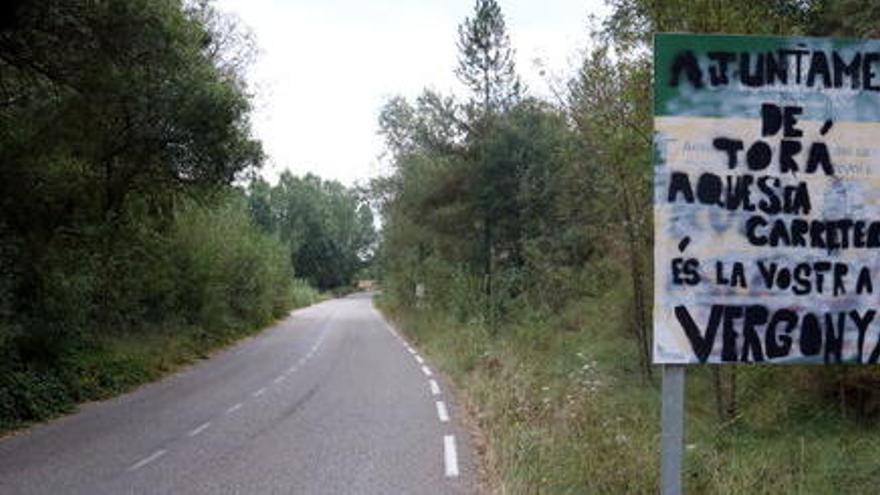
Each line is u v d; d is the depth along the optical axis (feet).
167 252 93.61
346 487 30.89
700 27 42.70
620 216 62.08
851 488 30.58
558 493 25.36
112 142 65.72
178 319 100.78
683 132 15.87
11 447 40.24
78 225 64.28
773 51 15.94
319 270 416.26
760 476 27.89
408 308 167.22
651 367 61.00
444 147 124.88
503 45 123.54
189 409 53.47
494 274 113.39
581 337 85.30
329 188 454.40
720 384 46.57
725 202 15.92
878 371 41.81
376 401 56.18
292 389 63.77
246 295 139.64
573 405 35.22
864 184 16.03
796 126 15.96
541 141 116.47
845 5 46.68
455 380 67.67
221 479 32.53
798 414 44.80
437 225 125.90
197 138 66.95
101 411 53.01
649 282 64.95
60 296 62.03
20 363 55.72
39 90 55.01
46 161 57.41
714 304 15.93
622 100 49.90
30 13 47.06
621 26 49.26
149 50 53.31
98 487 31.30
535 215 113.80
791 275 15.99
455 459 35.94
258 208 397.19
